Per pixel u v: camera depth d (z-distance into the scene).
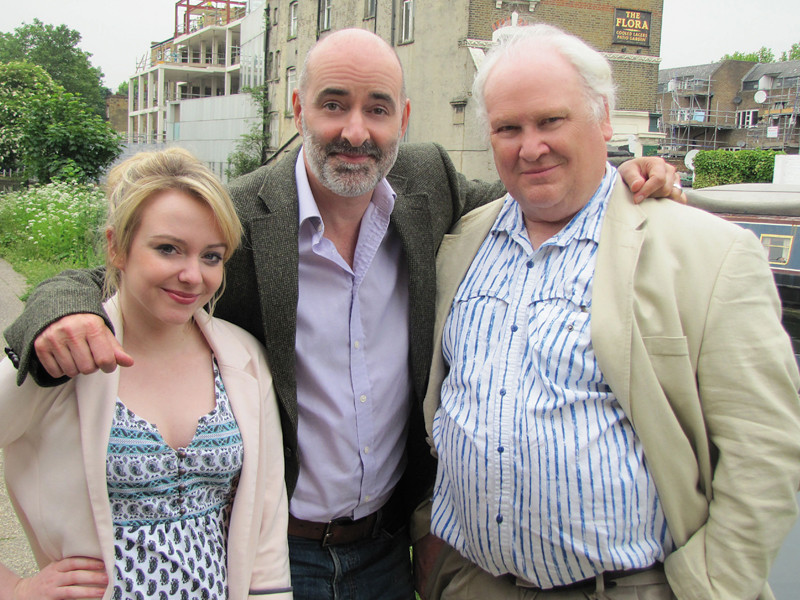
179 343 1.80
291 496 2.14
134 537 1.61
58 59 84.06
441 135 19.47
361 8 23.03
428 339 2.23
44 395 1.60
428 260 2.24
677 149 54.28
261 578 1.83
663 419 1.74
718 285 1.72
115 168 1.73
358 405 2.17
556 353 1.81
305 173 2.13
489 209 2.32
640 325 1.77
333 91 1.98
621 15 20.92
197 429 1.71
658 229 1.85
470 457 1.92
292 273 2.04
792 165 6.62
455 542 2.07
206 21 58.97
